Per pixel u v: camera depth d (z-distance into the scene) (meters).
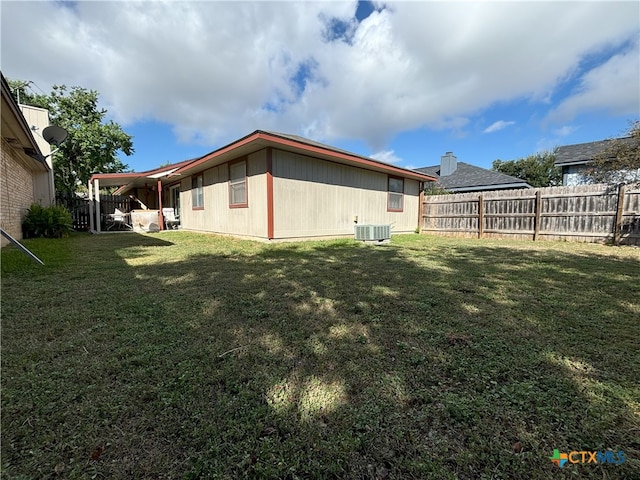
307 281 3.45
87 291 2.97
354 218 8.93
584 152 13.45
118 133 18.55
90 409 1.27
